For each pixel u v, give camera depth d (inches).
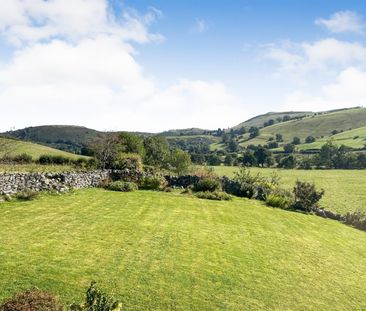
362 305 558.3
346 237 1000.9
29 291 362.0
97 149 1673.2
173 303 467.5
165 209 984.9
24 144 2903.5
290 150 6053.2
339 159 4562.0
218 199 1256.8
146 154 2092.8
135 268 552.1
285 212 1194.0
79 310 347.6
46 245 597.3
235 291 527.8
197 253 657.6
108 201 1000.9
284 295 542.0
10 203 844.0
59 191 1021.8
